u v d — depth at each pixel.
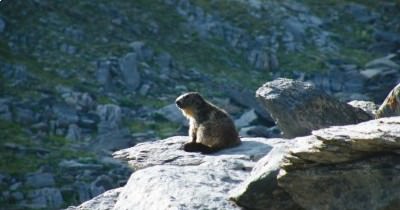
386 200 22.69
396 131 22.75
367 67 155.75
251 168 30.17
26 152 109.56
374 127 23.81
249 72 156.38
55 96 132.50
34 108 126.62
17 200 93.56
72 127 121.12
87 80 141.12
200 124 35.72
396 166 22.77
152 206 26.16
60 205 92.62
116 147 113.50
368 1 187.00
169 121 128.62
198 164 32.88
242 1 177.00
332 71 153.62
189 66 153.38
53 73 142.12
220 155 33.75
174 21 167.50
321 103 39.94
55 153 109.81
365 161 23.19
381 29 175.75
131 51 152.38
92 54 149.75
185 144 35.03
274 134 117.50
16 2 160.88
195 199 25.59
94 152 111.56
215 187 26.84
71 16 160.88
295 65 158.25
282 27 170.62
